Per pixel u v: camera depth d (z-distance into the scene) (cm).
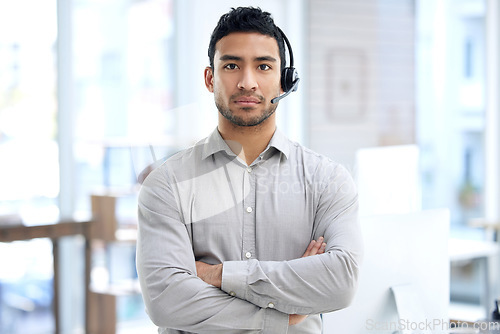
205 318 149
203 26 471
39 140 431
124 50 458
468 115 543
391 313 170
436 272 175
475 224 445
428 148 535
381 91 518
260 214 158
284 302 149
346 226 158
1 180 417
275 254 158
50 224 380
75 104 443
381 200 260
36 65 428
